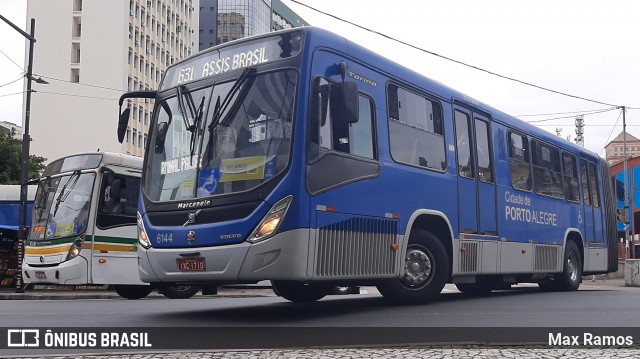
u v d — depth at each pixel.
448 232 11.48
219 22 137.50
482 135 12.92
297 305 11.73
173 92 10.10
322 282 9.14
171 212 9.21
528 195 14.32
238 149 9.05
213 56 9.86
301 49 9.07
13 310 11.02
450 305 11.18
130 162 17.75
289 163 8.64
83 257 16.61
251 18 138.25
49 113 82.25
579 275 16.67
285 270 8.49
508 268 13.32
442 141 11.66
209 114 9.48
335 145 9.27
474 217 12.26
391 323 8.55
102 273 16.83
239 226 8.60
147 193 9.66
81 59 82.44
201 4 138.50
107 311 10.72
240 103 9.30
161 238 9.20
